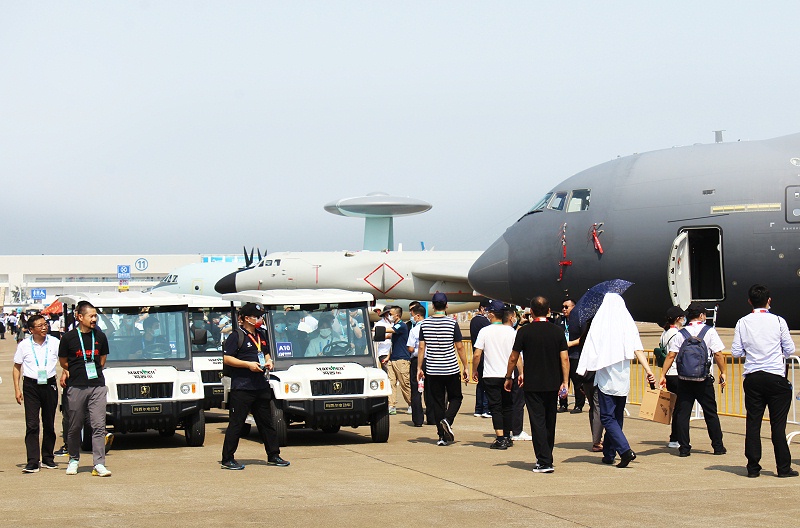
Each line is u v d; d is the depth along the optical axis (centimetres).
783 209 2214
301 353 1520
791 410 1858
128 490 1066
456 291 4838
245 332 1244
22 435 1650
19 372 1244
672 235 2311
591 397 1351
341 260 4866
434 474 1170
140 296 1600
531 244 2573
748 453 1130
